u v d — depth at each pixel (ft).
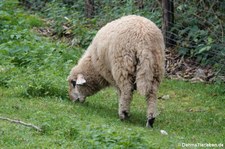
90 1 86.53
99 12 87.15
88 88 58.59
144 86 49.62
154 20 78.43
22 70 66.03
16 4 92.94
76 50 76.28
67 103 57.11
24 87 59.11
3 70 64.59
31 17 88.02
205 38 73.56
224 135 49.67
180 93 65.67
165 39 75.72
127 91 51.44
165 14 75.31
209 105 61.67
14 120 45.83
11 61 69.36
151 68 49.83
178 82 69.67
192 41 74.90
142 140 41.96
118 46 50.72
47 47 73.41
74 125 45.78
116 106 58.85
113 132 42.78
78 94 58.65
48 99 57.16
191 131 51.16
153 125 52.29
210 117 56.44
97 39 55.21
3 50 70.64
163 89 67.00
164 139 46.34
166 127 51.85
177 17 76.69
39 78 60.70
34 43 74.49
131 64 50.26
